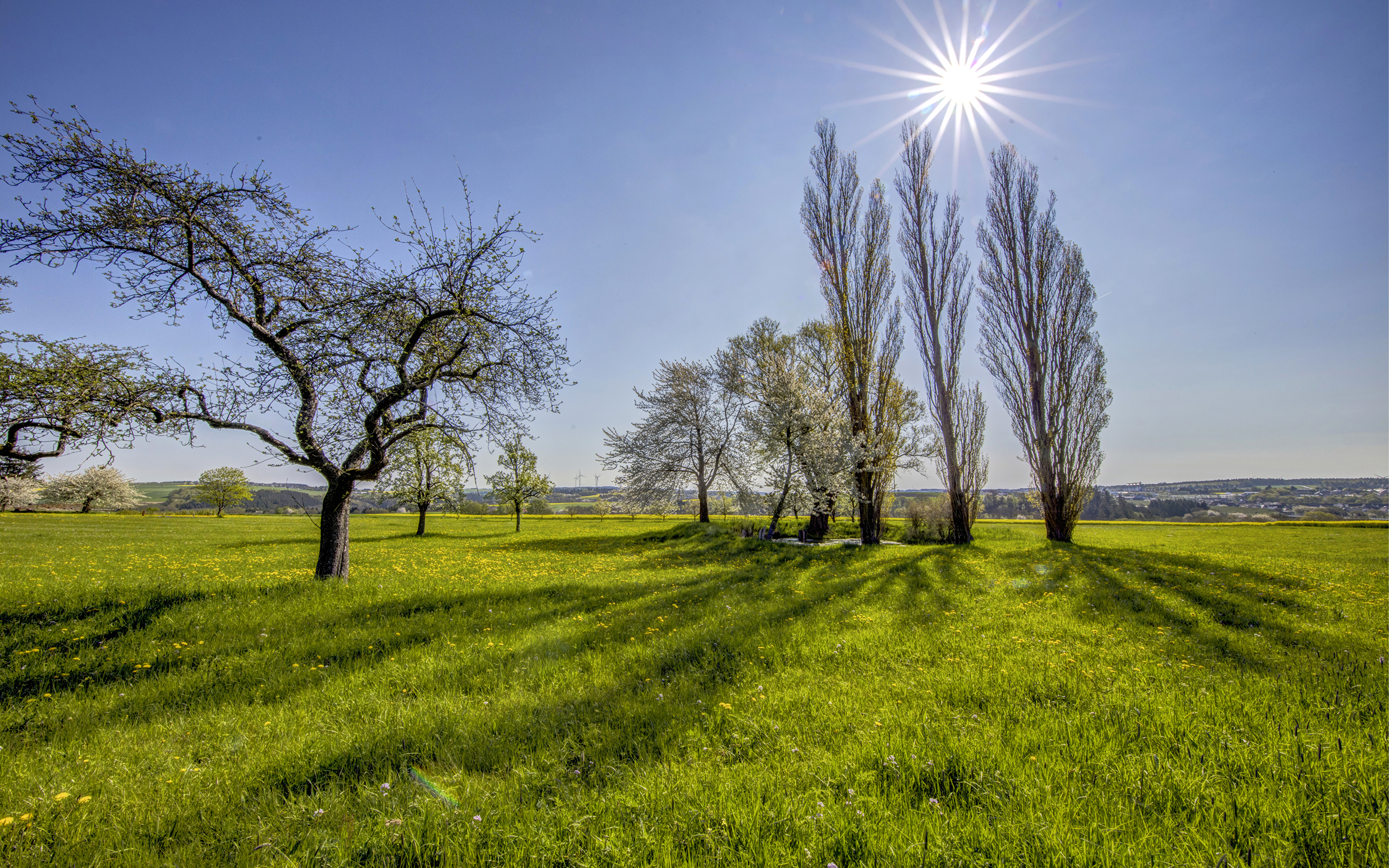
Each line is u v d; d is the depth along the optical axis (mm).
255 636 8164
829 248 29266
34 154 9430
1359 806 3092
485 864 2779
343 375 11820
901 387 29641
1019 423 29469
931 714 4891
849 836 2951
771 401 29891
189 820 3322
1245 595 11906
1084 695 5250
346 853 2883
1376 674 5859
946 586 13328
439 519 64875
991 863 2686
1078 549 24031
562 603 11094
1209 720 4543
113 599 9336
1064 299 28250
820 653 7258
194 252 11469
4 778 3793
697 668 6750
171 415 10492
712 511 47781
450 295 12758
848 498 28250
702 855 2840
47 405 9273
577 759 4180
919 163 28984
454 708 5219
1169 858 2699
